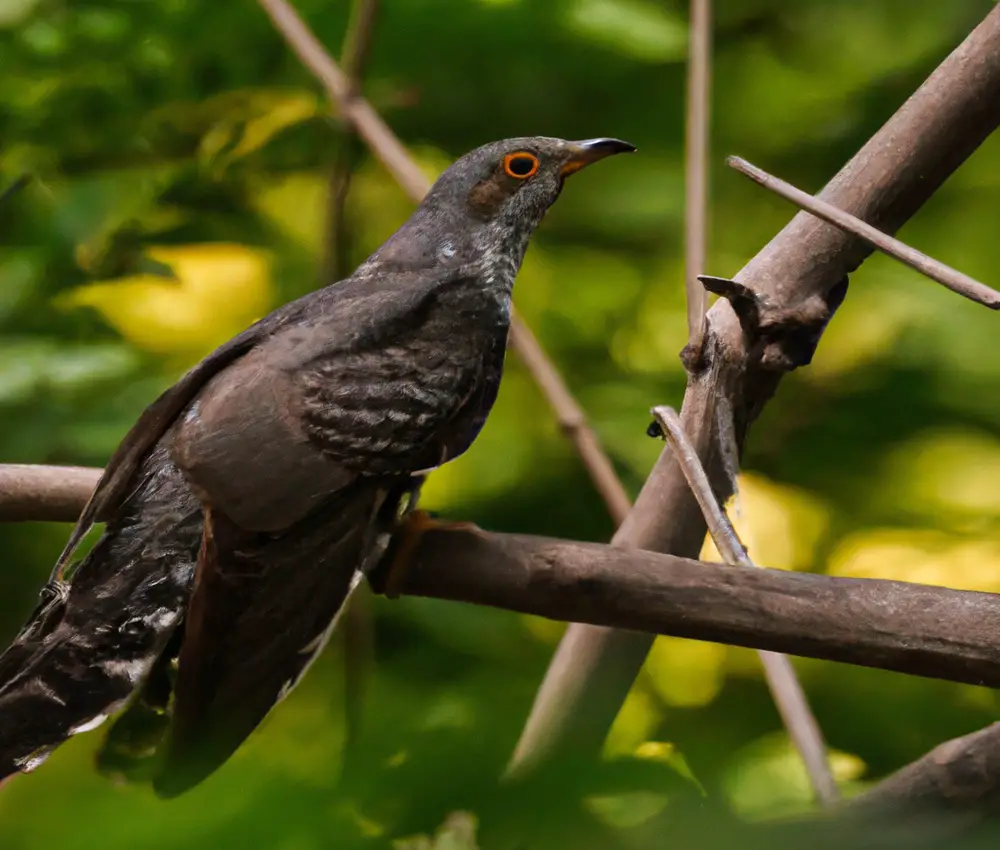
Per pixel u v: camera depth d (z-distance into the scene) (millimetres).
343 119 7461
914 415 10625
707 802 2277
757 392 5184
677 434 4586
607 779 2285
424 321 5457
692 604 4227
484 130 10008
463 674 8141
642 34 8930
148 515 4988
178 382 5105
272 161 9188
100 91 8773
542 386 6867
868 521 10672
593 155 6395
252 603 4410
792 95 10820
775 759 5383
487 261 6168
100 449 8344
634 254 11180
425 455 5098
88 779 2525
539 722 5188
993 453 10609
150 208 9273
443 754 2361
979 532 10477
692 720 8789
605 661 5227
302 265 10383
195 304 10242
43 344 8812
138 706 4680
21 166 8867
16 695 4562
